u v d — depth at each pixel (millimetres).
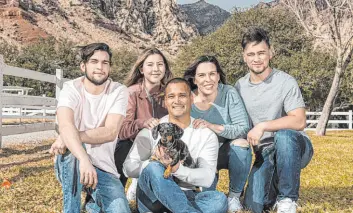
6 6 140250
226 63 36844
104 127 4062
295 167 4293
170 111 4230
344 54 23391
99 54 4043
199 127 4285
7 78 54500
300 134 4445
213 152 4238
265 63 4566
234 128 4523
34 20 145750
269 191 4680
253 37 4559
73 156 3895
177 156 3980
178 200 3834
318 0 24625
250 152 4645
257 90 4688
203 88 4605
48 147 12438
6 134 10828
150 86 4961
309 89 34906
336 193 5805
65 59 76500
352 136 21969
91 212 4230
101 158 4102
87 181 3711
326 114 23562
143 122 4578
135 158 4301
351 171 7980
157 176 3873
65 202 3934
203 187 4309
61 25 155875
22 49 79812
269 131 4445
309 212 4664
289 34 38000
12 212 4574
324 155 11086
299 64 35469
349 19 23625
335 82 23375
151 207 4121
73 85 4125
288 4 25172
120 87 4273
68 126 3873
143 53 4945
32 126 12156
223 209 4145
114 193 4043
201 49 40406
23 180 6645
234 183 4691
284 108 4613
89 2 196375
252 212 4621
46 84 55469
